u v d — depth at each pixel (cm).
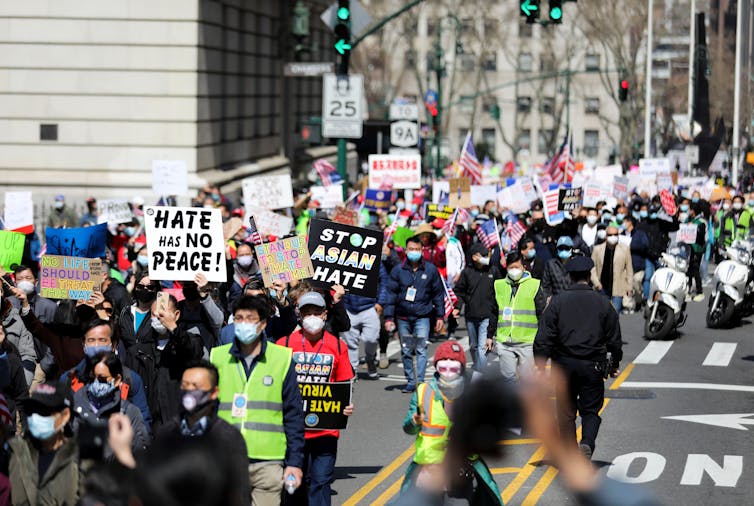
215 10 8681
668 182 8694
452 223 5653
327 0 13200
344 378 2573
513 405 2092
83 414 2236
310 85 13100
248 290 3012
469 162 7625
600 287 5750
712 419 3700
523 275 3819
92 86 8225
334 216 5156
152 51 8188
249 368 2241
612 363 3027
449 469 2303
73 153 8275
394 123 7488
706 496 2800
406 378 4250
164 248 2731
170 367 2545
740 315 5894
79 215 8144
